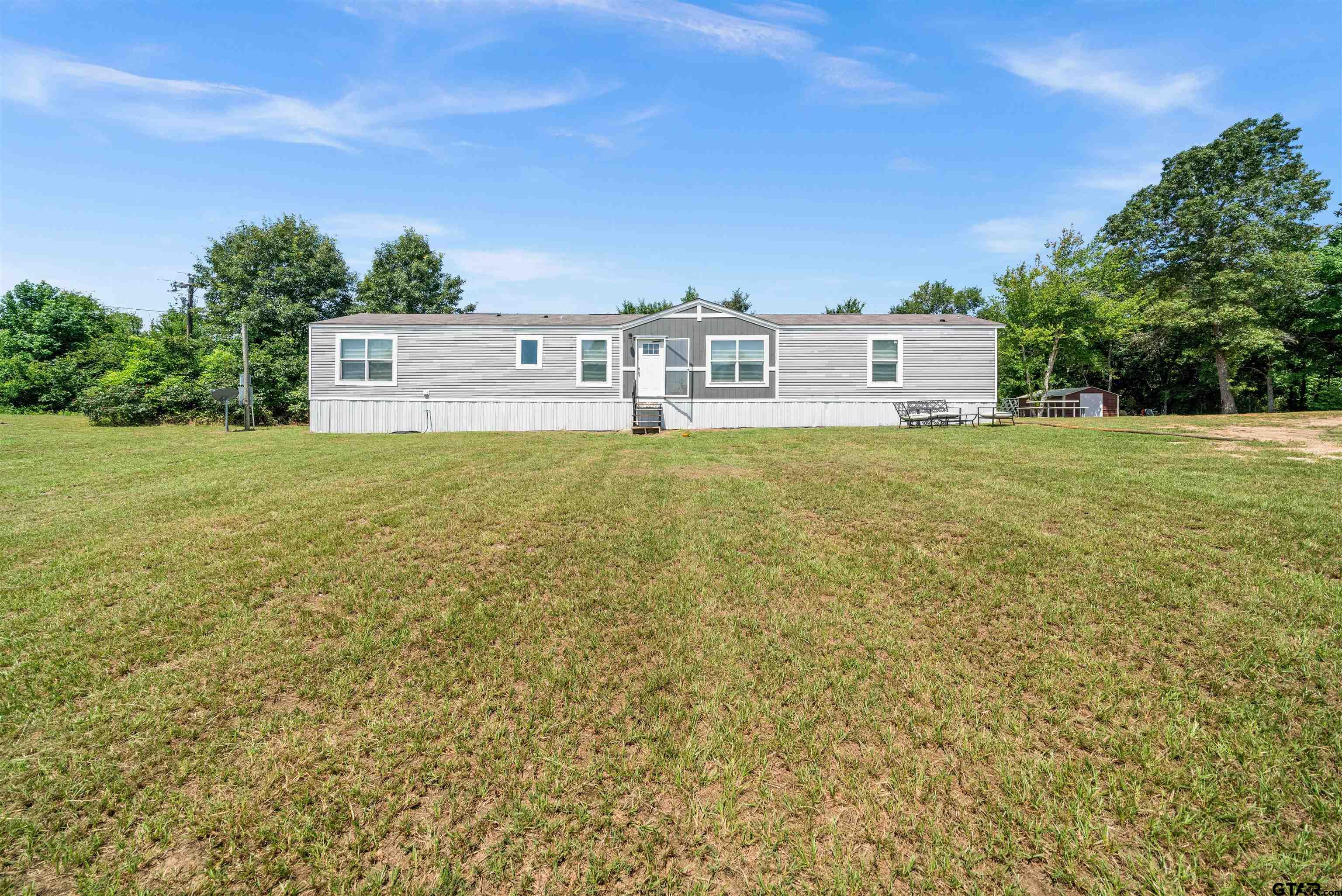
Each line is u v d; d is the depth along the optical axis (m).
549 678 3.26
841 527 5.53
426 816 2.40
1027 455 9.16
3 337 33.69
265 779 2.59
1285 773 2.45
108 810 2.44
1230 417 14.95
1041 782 2.48
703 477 8.09
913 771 2.56
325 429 17.02
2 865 2.18
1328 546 4.42
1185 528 4.98
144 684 3.23
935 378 17.03
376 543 5.28
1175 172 31.16
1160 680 3.07
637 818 2.37
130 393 22.33
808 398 17.08
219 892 2.09
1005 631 3.56
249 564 4.81
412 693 3.16
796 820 2.35
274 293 28.61
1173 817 2.29
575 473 8.52
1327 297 27.20
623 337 17.05
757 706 2.99
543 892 2.07
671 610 3.97
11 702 3.07
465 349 17.08
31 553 5.19
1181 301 28.94
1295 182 29.31
